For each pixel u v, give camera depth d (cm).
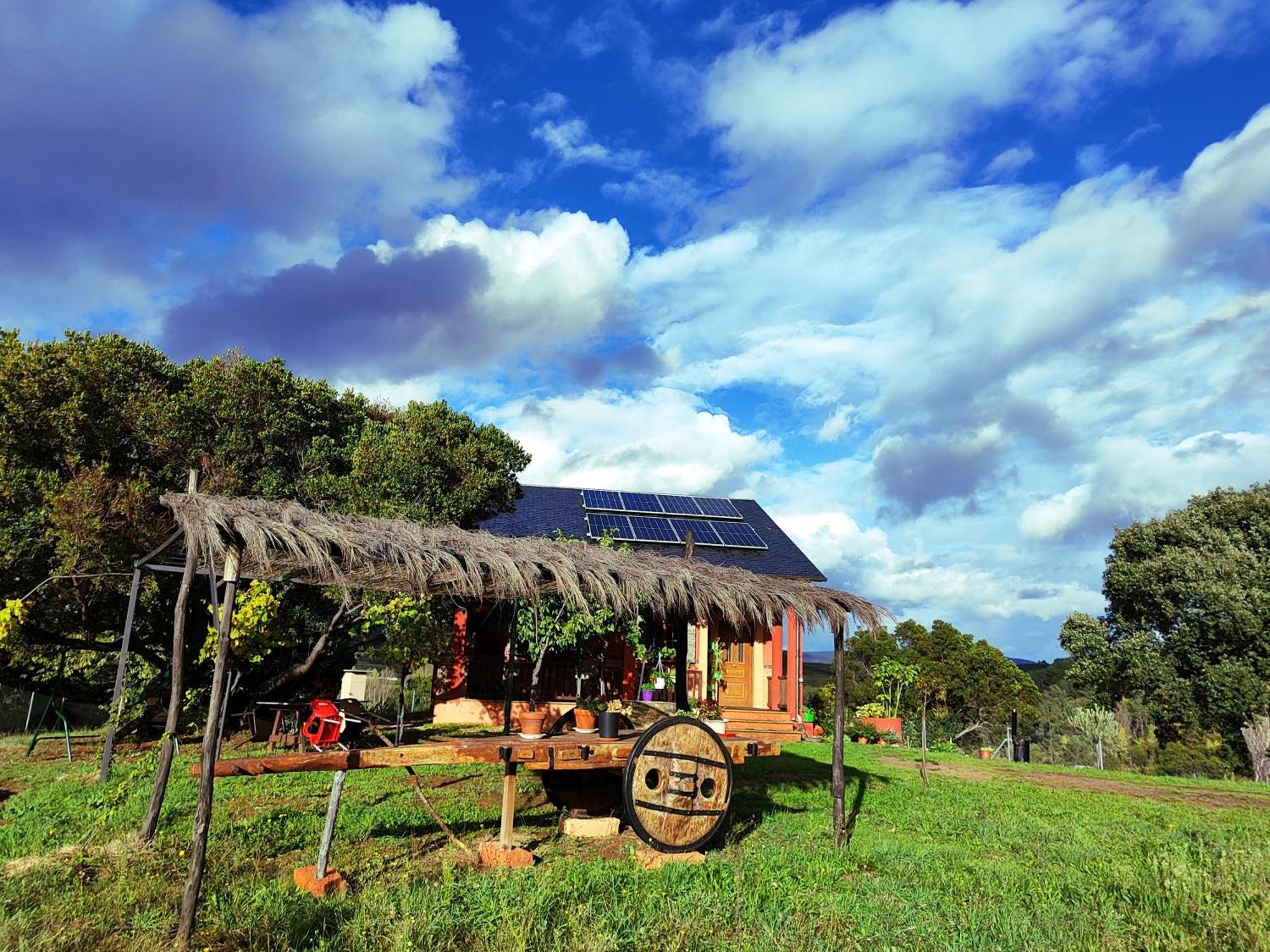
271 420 1619
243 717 1512
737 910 613
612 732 843
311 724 693
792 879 721
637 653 1427
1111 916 639
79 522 1306
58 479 1438
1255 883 745
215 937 512
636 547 2225
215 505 611
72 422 1452
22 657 1734
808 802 1155
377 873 675
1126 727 3109
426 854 745
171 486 1612
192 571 788
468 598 1312
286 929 519
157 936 510
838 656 942
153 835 734
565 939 532
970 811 1162
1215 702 2658
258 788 1027
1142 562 2961
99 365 1511
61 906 550
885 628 964
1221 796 1570
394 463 1568
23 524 1369
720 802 820
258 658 1258
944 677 3447
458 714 1819
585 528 2250
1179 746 2852
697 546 2291
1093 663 3081
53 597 1450
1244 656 2655
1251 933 595
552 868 711
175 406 1537
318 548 652
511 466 1869
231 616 592
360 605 1388
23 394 1427
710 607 965
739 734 1159
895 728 2341
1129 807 1320
